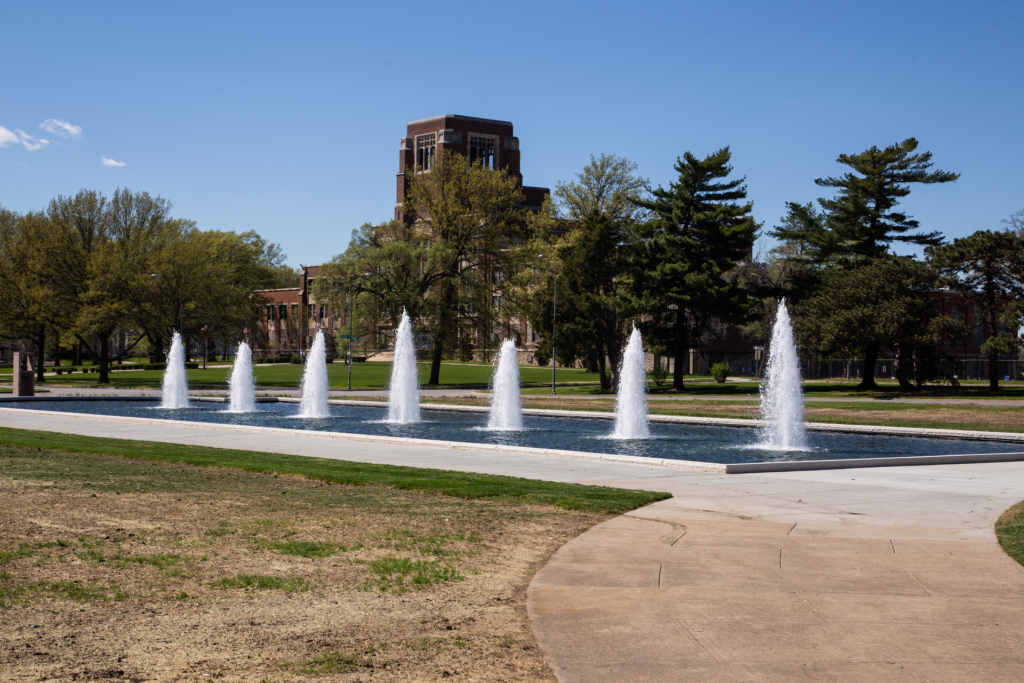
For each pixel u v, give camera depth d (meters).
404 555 9.23
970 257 57.34
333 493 13.47
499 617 7.17
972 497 13.80
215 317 74.75
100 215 76.94
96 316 66.50
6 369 108.88
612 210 74.94
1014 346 54.94
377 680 5.75
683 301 59.69
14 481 13.89
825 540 10.20
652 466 17.95
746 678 5.83
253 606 7.34
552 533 10.57
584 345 60.69
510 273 69.81
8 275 69.62
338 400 46.50
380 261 65.62
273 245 130.12
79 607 7.25
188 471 16.12
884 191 63.97
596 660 6.18
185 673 5.82
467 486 14.26
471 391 61.06
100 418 31.27
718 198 63.16
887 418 34.19
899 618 7.14
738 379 88.44
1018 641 6.57
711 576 8.48
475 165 70.44
